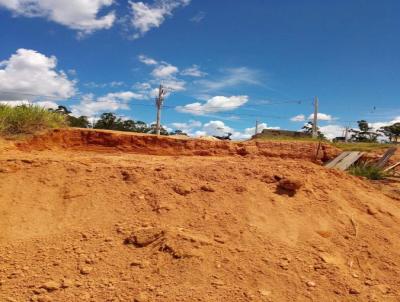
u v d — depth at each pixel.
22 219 5.23
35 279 4.25
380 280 4.80
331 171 7.52
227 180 6.38
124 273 4.41
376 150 18.14
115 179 6.20
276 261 4.77
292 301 4.23
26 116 8.68
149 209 5.57
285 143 14.45
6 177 5.94
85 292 4.09
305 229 5.55
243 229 5.29
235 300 4.12
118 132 10.20
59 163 6.45
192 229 5.20
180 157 8.55
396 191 8.22
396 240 5.72
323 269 4.76
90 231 5.08
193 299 4.07
